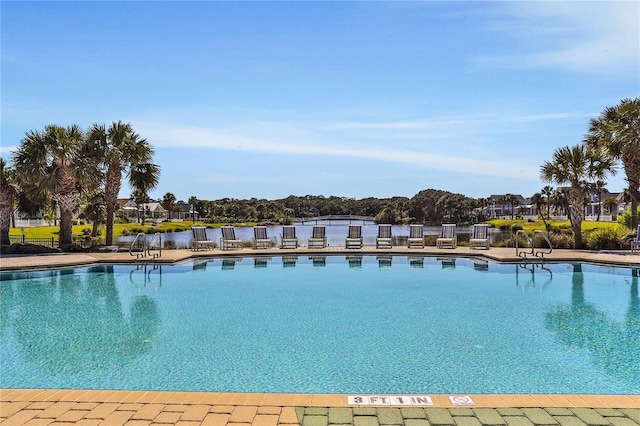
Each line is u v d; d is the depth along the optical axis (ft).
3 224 59.26
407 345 20.71
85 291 34.65
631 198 65.26
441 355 19.29
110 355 19.60
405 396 13.33
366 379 16.66
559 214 274.57
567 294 32.63
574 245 59.41
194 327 24.14
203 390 15.70
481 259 52.37
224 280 39.47
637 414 12.09
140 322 25.31
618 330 23.09
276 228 186.29
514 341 21.27
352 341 21.43
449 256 54.70
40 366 18.17
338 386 16.01
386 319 25.62
